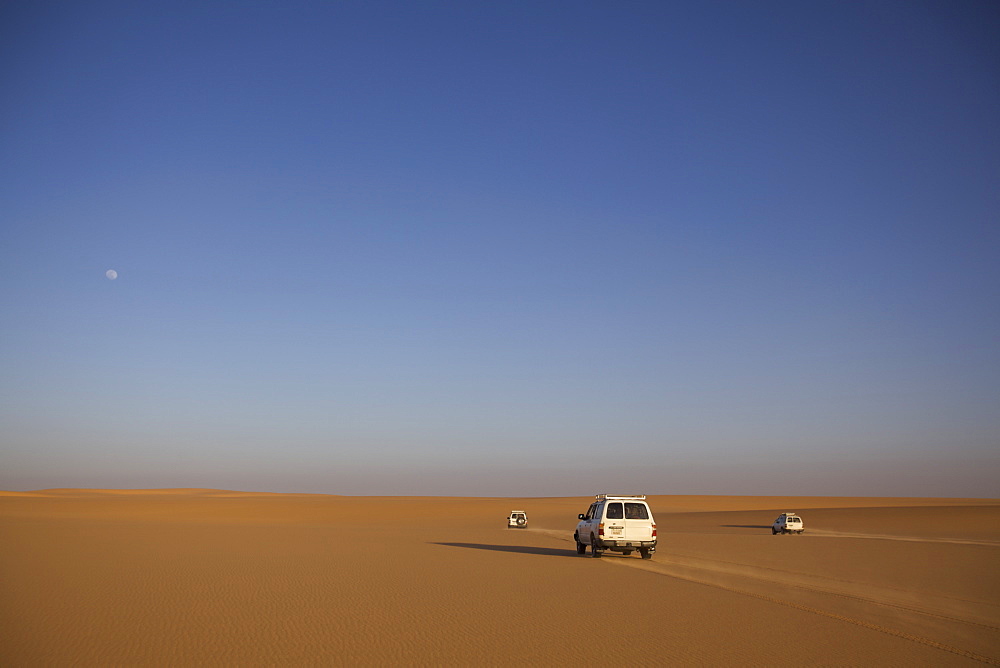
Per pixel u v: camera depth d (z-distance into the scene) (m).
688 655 11.13
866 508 107.62
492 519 85.00
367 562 24.95
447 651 11.34
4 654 10.84
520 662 10.68
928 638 12.40
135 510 99.06
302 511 102.25
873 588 18.92
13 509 93.94
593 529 28.53
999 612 15.12
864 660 10.82
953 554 30.23
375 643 11.87
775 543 38.19
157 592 17.22
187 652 11.09
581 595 17.47
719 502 156.38
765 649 11.55
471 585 19.16
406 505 123.88
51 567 22.22
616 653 11.27
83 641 11.76
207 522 66.12
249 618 13.95
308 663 10.51
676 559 27.83
